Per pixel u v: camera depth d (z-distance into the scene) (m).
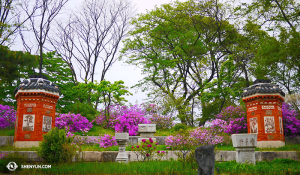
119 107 23.28
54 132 12.63
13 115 20.12
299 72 18.66
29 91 16.20
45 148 12.27
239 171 10.06
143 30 30.31
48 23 26.69
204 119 26.62
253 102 17.00
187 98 28.56
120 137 13.30
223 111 22.00
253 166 10.97
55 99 17.27
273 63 19.27
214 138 17.06
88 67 30.03
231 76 26.33
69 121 20.41
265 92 16.45
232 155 14.38
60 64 29.66
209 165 9.10
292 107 20.89
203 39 30.95
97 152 14.41
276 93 16.44
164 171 9.63
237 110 20.70
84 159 14.16
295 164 11.93
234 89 25.31
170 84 30.47
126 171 9.84
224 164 11.64
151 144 13.63
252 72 26.67
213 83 24.66
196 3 28.22
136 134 20.45
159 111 24.20
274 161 12.88
